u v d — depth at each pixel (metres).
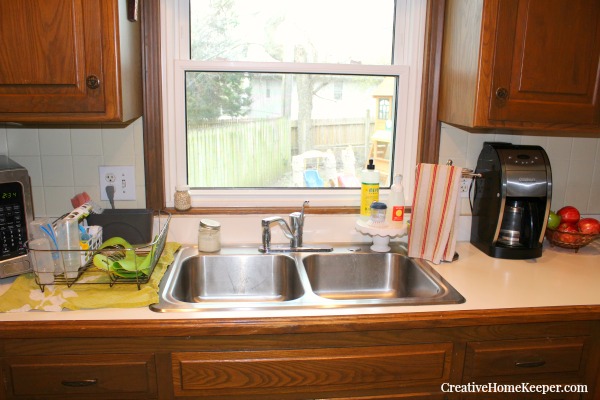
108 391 1.25
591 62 1.54
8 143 1.67
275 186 1.88
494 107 1.51
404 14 1.80
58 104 1.34
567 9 1.49
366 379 1.31
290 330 1.22
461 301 1.35
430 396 1.35
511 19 1.46
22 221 1.39
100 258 1.38
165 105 1.74
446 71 1.75
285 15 1.76
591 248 1.85
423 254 1.68
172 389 1.26
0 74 1.31
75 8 1.30
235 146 1.83
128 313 1.24
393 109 1.87
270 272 1.71
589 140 1.95
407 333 1.29
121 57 1.37
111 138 1.71
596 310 1.34
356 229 1.76
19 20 1.29
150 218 1.65
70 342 1.21
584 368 1.40
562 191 1.99
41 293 1.31
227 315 1.24
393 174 1.91
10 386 1.23
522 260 1.71
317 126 1.85
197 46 1.75
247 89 1.79
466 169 1.78
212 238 1.70
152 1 1.63
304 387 1.29
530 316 1.31
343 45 1.81
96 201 1.74
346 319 1.24
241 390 1.28
